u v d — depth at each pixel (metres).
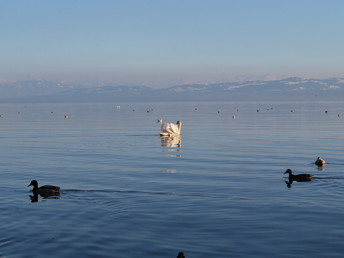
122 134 69.88
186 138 62.97
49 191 26.80
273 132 72.50
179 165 37.97
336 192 26.88
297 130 76.12
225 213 22.50
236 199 25.36
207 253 17.28
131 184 29.72
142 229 20.05
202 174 33.47
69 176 33.00
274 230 19.84
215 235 19.25
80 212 22.70
